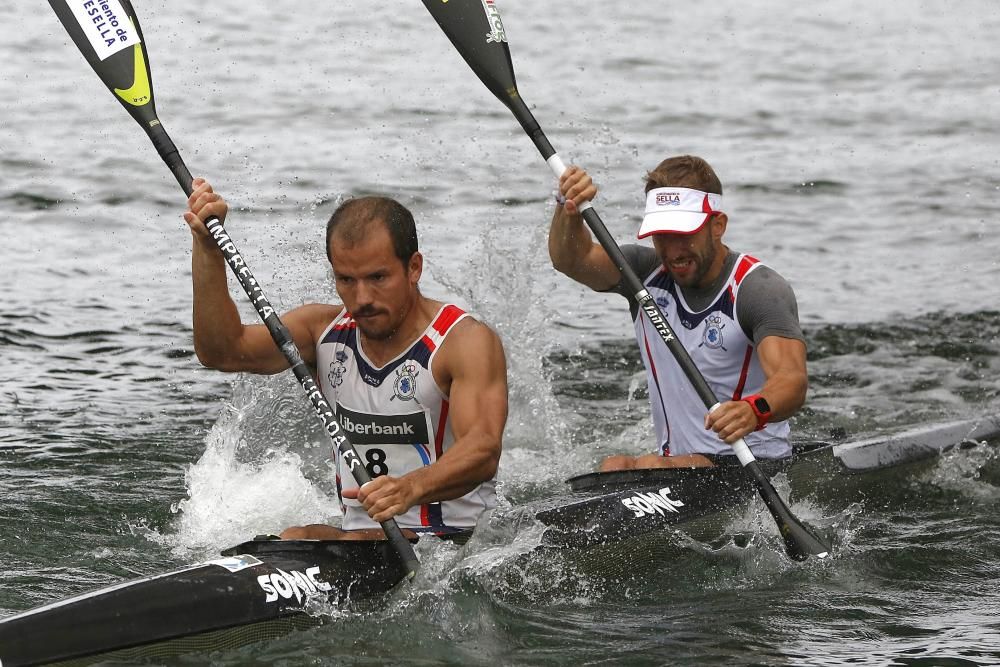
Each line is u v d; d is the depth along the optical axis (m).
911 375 32.62
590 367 32.94
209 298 17.20
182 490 23.23
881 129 64.44
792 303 20.48
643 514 19.36
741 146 59.84
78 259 40.59
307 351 17.94
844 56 83.75
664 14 95.62
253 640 15.32
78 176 49.66
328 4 89.69
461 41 22.55
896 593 18.50
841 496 22.47
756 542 19.92
